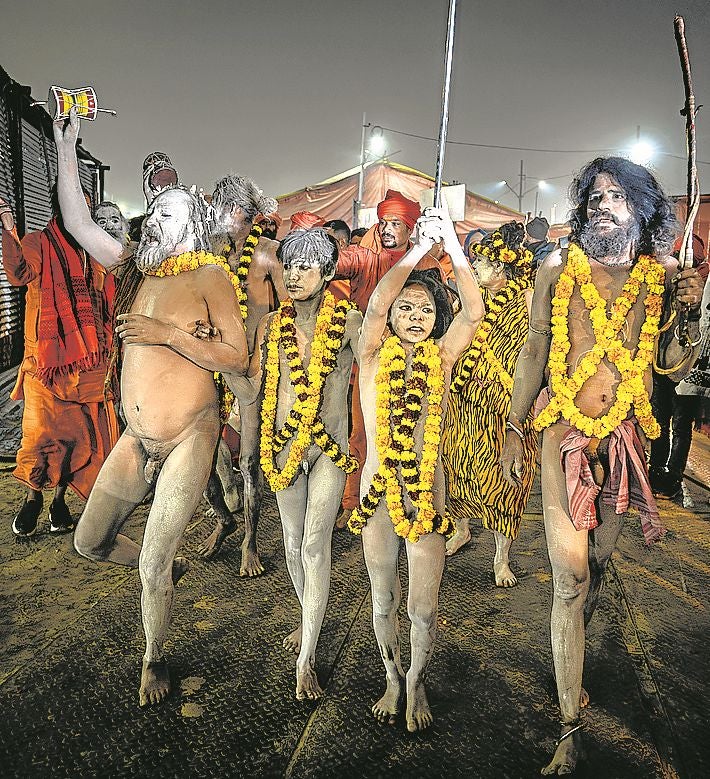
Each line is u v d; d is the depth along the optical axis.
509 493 3.68
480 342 3.70
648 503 2.79
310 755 2.73
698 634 3.67
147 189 4.09
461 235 16.94
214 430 3.25
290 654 3.42
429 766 2.68
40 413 4.77
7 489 5.89
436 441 2.80
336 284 5.24
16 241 4.68
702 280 2.67
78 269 4.88
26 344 4.88
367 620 3.76
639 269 2.81
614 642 3.57
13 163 10.74
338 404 3.24
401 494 2.80
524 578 4.30
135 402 3.12
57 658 3.36
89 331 4.85
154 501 3.08
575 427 2.82
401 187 17.14
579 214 2.93
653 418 2.85
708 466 6.88
